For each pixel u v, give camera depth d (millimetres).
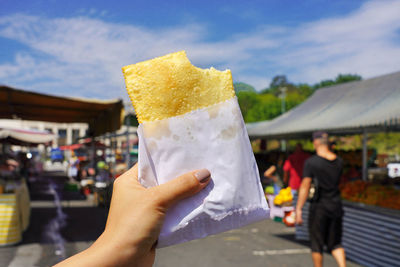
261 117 68062
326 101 10031
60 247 5598
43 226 7242
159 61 611
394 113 5637
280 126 9945
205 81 625
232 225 612
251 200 632
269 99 76438
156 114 602
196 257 5070
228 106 633
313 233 3602
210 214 592
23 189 7168
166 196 578
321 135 3785
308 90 84875
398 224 4219
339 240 3561
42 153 33750
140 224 572
